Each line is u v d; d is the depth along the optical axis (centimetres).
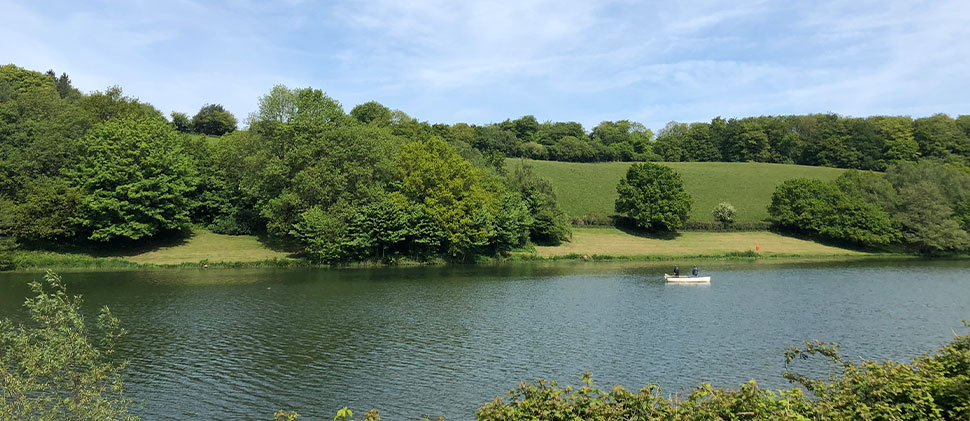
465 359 2967
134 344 3159
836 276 6606
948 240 9175
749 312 4300
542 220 9062
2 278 5359
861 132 15900
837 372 2745
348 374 2703
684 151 18175
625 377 2684
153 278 5647
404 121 14588
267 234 8319
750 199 12756
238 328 3584
